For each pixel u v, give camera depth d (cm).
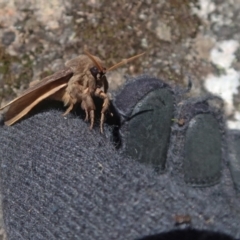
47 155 15
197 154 14
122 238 11
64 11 23
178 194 12
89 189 13
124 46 22
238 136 15
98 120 16
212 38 23
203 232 11
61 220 13
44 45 22
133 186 12
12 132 17
